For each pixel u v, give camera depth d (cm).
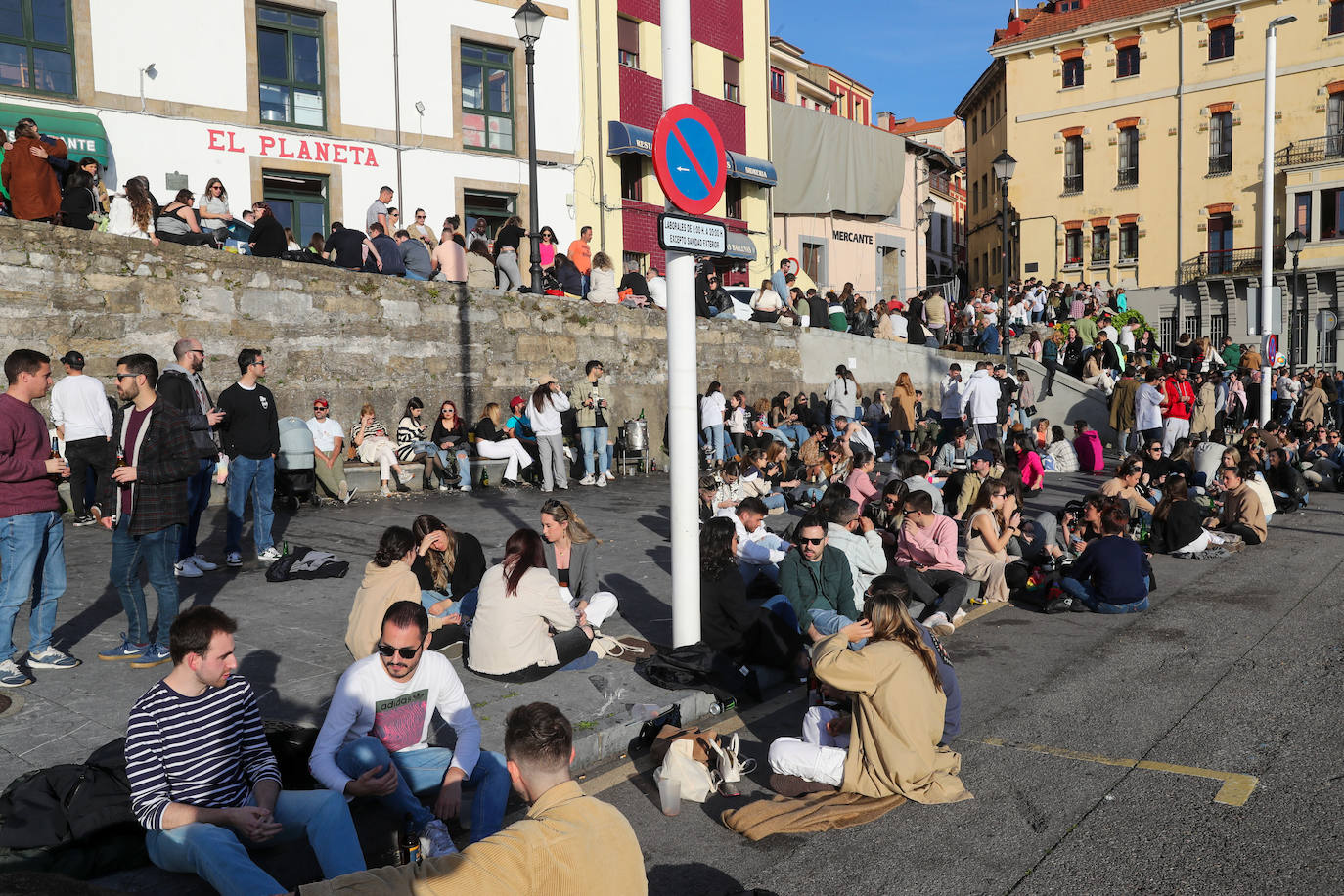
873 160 3347
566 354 1723
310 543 1028
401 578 601
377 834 429
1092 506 962
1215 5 3906
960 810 480
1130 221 4197
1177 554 1106
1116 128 4200
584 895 290
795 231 3186
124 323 1184
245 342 1297
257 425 918
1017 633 812
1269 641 761
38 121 1480
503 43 2092
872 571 801
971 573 923
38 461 597
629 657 686
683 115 633
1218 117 3972
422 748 475
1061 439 1880
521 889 285
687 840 456
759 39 2845
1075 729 587
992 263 4891
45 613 619
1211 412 2078
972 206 5250
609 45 2331
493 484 1466
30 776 414
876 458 2012
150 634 689
